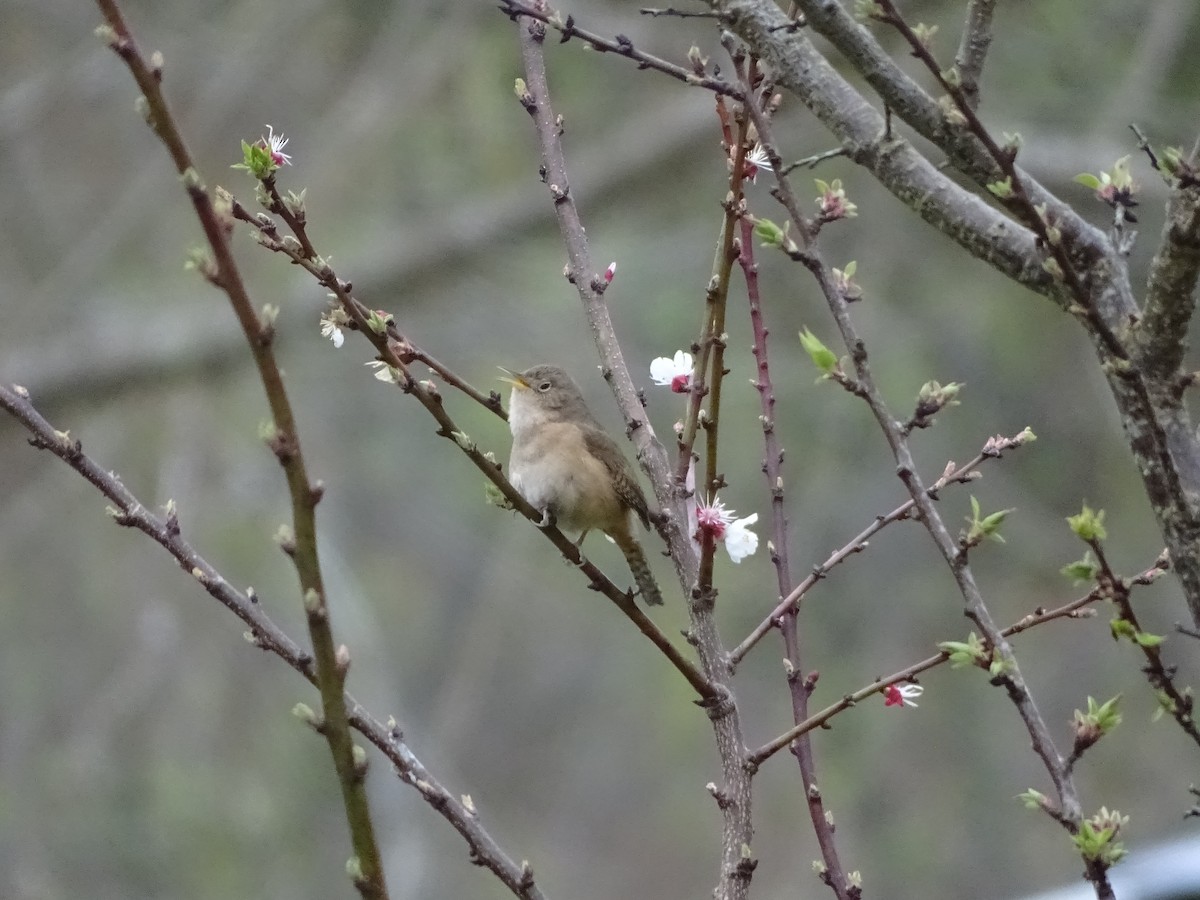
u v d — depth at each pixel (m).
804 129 15.09
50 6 16.09
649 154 15.65
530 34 5.20
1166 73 13.69
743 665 15.83
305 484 3.17
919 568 15.69
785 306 15.45
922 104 4.13
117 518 4.22
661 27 15.88
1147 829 14.68
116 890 14.00
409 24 15.76
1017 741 15.59
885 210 15.36
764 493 15.39
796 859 15.99
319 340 16.03
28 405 4.21
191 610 15.62
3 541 15.79
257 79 16.30
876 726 15.66
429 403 4.20
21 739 14.91
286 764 15.11
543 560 16.94
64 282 15.48
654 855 17.84
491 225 15.70
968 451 15.28
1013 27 14.41
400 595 17.42
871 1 3.70
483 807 17.89
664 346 15.45
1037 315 15.18
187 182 3.06
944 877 15.11
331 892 14.57
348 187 16.31
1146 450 3.89
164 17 15.95
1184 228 3.74
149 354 15.62
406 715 15.72
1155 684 3.60
